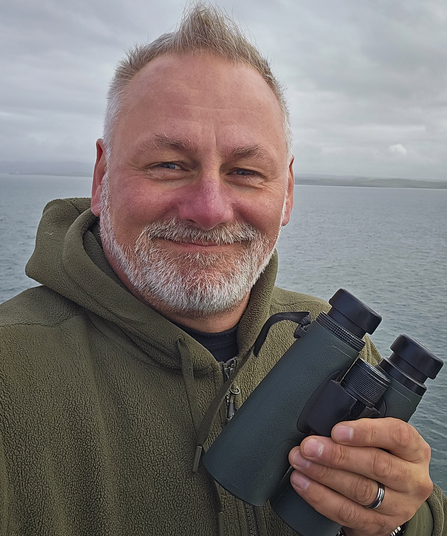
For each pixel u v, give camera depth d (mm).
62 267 453
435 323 3039
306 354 365
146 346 424
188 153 401
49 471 367
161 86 405
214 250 415
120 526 384
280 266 5949
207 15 413
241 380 474
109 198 441
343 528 396
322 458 335
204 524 404
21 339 392
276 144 439
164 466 400
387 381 355
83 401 392
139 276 420
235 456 360
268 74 448
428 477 363
